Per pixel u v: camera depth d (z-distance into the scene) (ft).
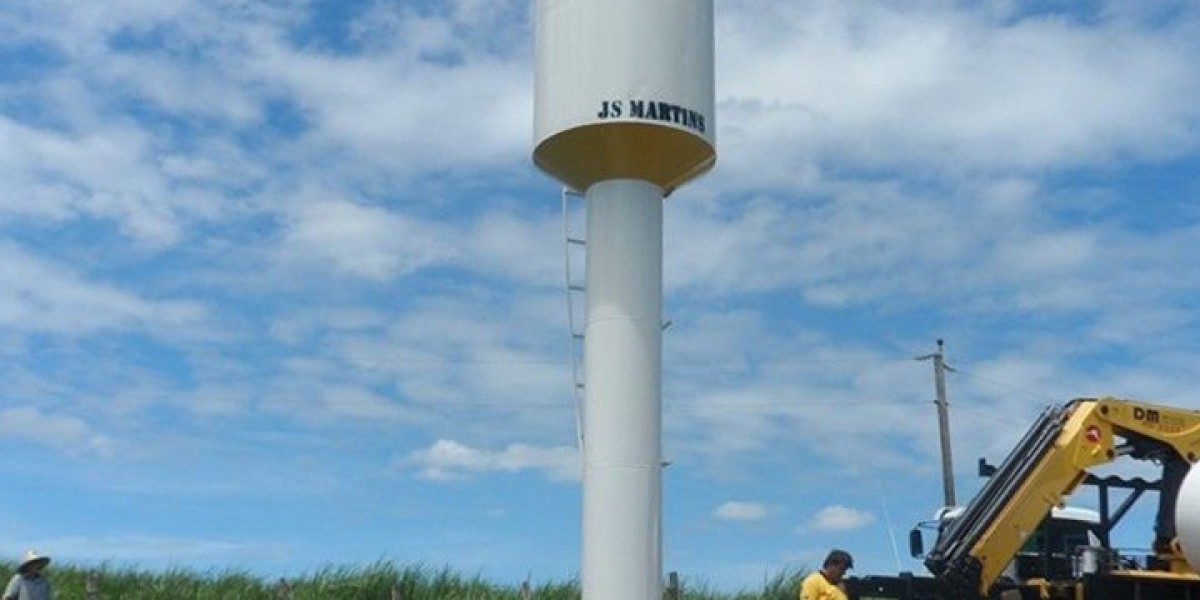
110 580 84.17
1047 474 56.49
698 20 45.19
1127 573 55.36
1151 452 58.03
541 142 44.78
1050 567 61.05
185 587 84.89
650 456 43.24
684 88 44.11
